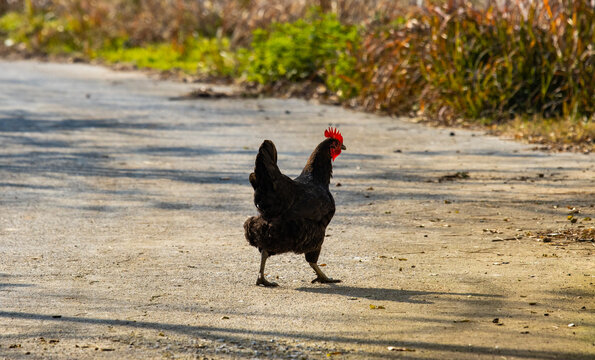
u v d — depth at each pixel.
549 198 26.20
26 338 14.02
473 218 23.88
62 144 38.09
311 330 14.36
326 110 49.31
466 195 27.11
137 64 75.69
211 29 85.00
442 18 48.16
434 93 45.66
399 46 48.31
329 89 55.00
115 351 13.38
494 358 12.81
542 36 44.78
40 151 36.25
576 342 13.45
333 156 18.03
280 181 16.11
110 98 54.50
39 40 91.31
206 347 13.53
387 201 26.55
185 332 14.31
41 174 31.44
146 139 39.50
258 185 16.16
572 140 37.38
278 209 16.27
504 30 45.81
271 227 16.48
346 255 20.12
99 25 91.38
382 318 14.96
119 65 76.12
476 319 14.78
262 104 52.00
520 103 44.19
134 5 93.44
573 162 32.59
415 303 15.89
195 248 21.02
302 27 58.34
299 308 15.72
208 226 23.61
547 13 45.97
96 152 36.19
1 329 14.50
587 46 43.72
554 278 17.42
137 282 17.73
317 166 17.81
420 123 44.41
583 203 25.30
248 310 15.63
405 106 47.50
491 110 44.25
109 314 15.41
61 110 48.97
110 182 30.09
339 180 30.16
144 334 14.22
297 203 16.44
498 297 16.14
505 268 18.41
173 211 25.61
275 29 66.19
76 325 14.73
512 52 43.97
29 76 67.88
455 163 33.09
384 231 22.64
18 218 24.52
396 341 13.69
